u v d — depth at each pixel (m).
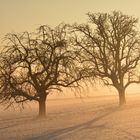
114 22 80.50
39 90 63.31
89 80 65.94
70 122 54.59
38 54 62.25
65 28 64.44
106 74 80.12
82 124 51.44
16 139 40.72
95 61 78.06
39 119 62.19
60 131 44.97
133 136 38.53
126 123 50.06
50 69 63.00
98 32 79.69
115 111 69.50
